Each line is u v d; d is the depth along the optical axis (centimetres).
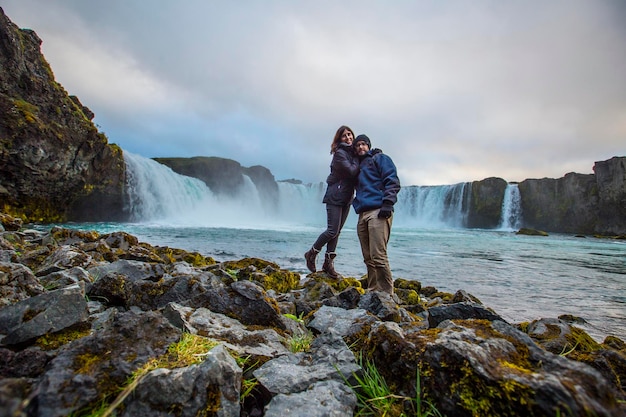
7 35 1728
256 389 179
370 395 176
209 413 148
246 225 3369
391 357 190
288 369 191
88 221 2520
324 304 399
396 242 1950
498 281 820
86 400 139
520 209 5359
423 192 5888
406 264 1072
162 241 1434
